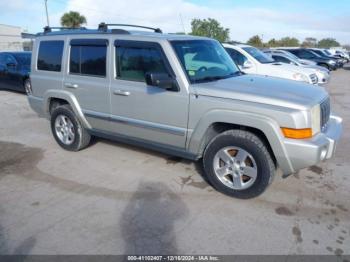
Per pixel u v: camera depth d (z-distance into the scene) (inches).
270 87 139.3
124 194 143.9
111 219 123.9
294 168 123.3
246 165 133.2
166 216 125.6
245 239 111.1
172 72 140.4
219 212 128.2
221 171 139.8
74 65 181.0
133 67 154.9
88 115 179.8
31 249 106.7
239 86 138.2
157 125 150.9
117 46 159.0
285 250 105.4
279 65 341.4
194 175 162.7
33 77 205.5
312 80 330.3
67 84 184.1
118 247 107.6
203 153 146.3
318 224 119.6
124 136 170.4
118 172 167.5
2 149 204.5
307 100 125.3
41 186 152.7
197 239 111.3
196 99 135.1
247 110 124.4
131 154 192.4
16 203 136.9
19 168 174.4
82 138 192.2
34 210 131.2
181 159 183.6
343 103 358.9
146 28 189.5
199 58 153.4
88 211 129.9
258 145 126.3
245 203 134.8
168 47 141.5
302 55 823.7
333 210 129.2
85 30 181.0
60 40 187.0
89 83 172.7
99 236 113.5
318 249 105.7
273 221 121.6
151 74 130.6
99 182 156.1
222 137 134.3
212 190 146.6
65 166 176.4
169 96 142.3
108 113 169.6
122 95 159.0
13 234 114.9
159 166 174.4
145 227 118.5
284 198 138.7
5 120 279.1
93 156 190.4
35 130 247.8
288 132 119.0
